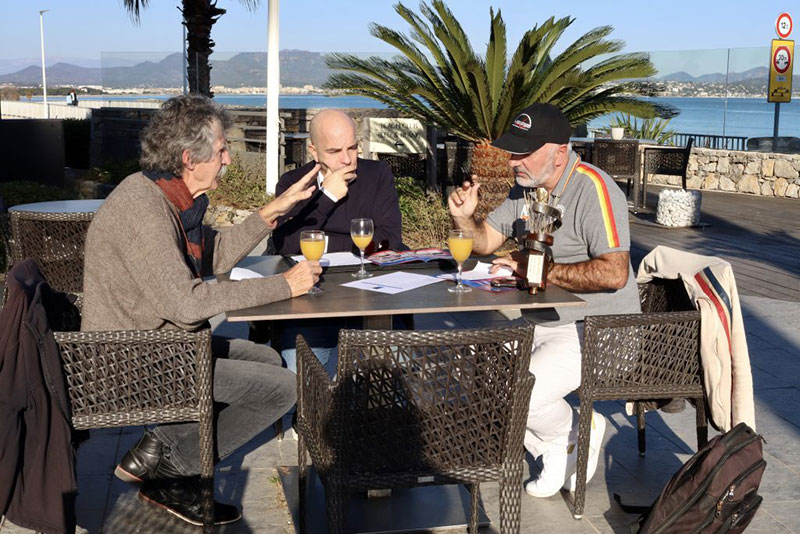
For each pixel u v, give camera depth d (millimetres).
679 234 10438
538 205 3162
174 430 3098
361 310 2803
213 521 2973
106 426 2756
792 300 6930
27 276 2736
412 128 12250
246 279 2908
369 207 4207
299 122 13828
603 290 3314
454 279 3350
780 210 12523
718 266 3229
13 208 4641
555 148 3354
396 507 3334
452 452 2613
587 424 3197
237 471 3678
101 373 2730
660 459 3871
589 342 3125
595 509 3381
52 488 2521
